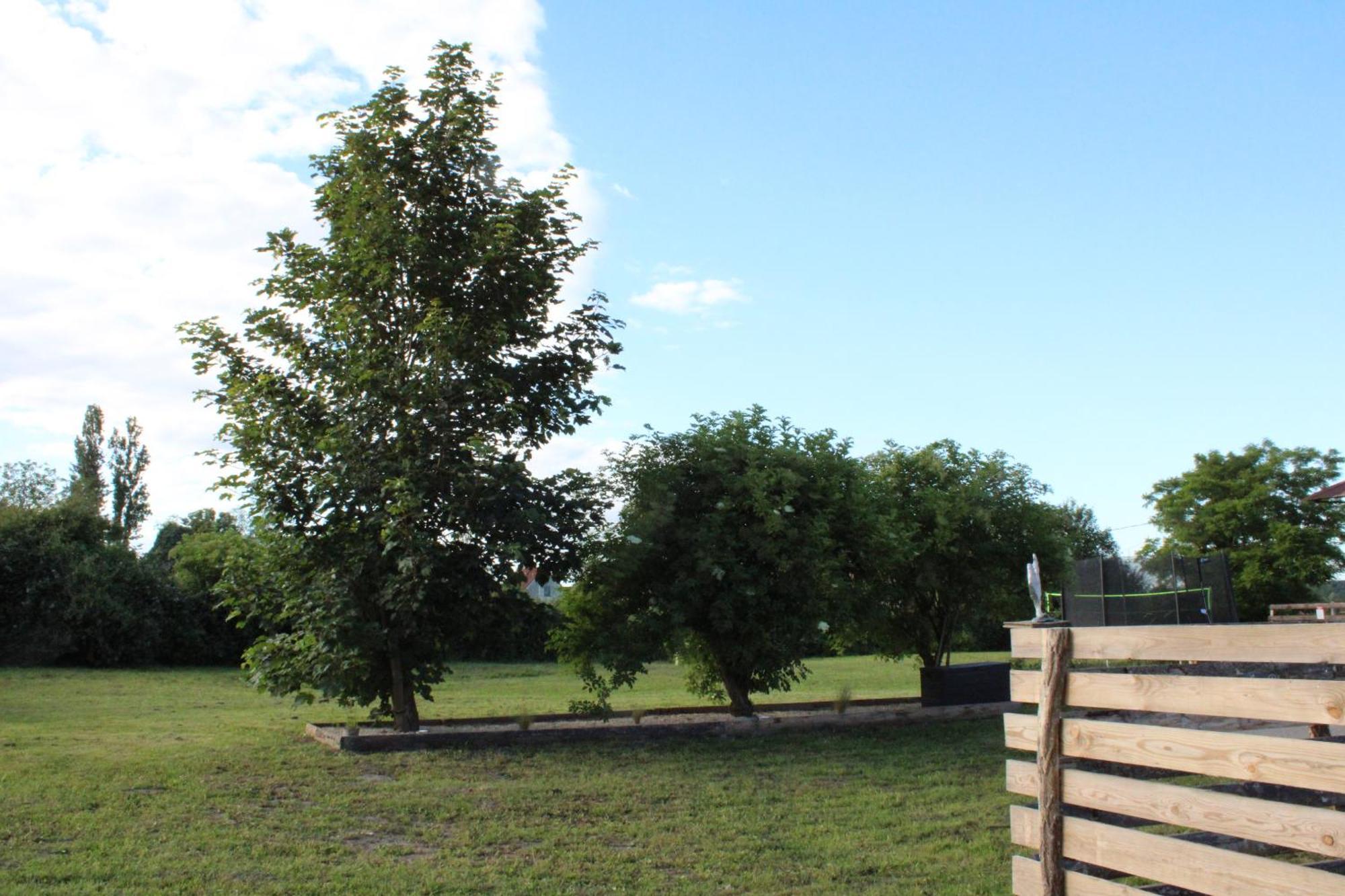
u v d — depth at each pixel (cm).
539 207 1247
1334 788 363
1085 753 480
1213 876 409
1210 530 4156
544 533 1198
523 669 2814
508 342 1222
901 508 1619
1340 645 367
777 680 1403
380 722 1263
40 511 3111
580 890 644
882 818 837
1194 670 926
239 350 1203
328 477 1141
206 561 3084
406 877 656
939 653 1634
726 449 1405
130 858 676
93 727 1344
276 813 820
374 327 1208
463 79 1234
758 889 651
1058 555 1642
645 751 1142
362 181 1184
